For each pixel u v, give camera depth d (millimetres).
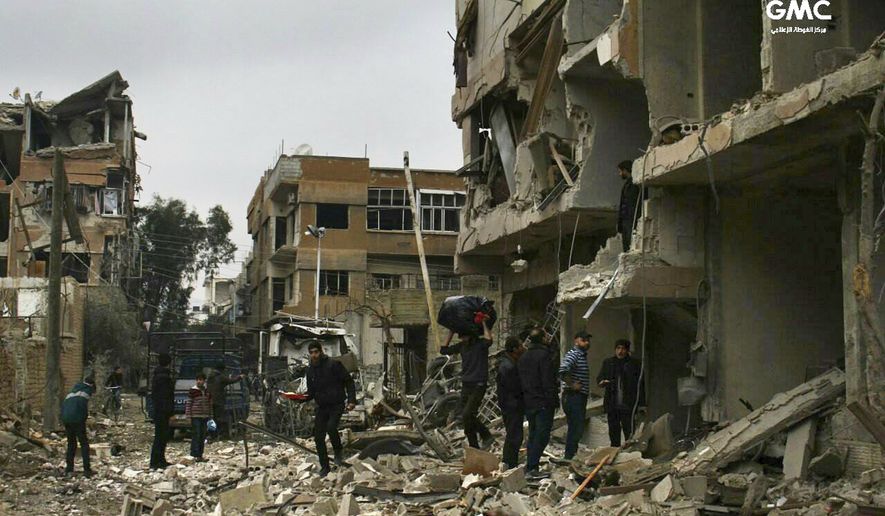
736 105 11969
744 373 13805
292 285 51219
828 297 14172
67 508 11773
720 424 12922
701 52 14859
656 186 14289
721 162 12594
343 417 21188
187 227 66000
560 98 19656
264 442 20562
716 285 14023
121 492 13109
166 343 29812
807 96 10258
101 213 49000
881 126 9836
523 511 9750
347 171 50125
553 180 19547
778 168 12859
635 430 14844
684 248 14180
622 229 15891
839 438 10344
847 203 10961
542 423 11828
